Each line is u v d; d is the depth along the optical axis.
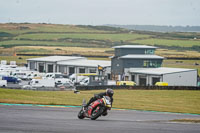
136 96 96.94
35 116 33.44
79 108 48.28
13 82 154.00
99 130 25.59
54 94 82.12
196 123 33.19
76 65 198.62
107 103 31.41
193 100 93.50
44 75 172.50
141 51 188.38
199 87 127.00
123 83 149.25
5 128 24.80
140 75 168.75
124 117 40.34
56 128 25.62
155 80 161.00
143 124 30.58
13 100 52.50
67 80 149.50
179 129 27.88
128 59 176.75
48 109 42.84
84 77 168.50
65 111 41.72
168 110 62.75
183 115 52.03
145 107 64.50
